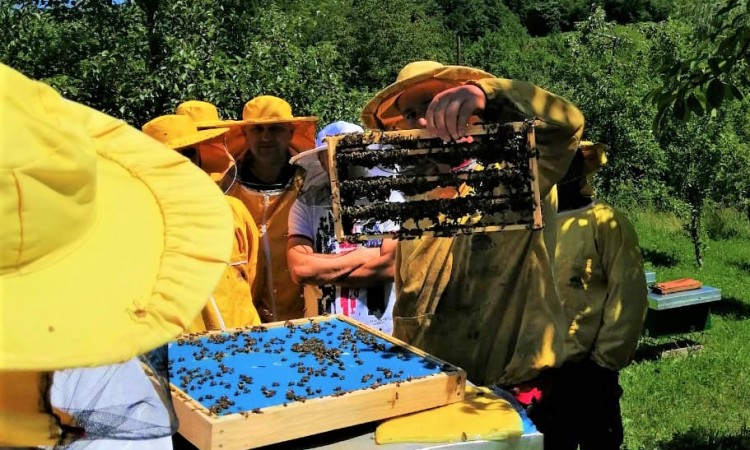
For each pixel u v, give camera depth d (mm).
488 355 2607
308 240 3250
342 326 2451
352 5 46844
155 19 7324
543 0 74312
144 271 1132
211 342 2238
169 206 1238
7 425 1124
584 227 3812
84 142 1055
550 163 2266
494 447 1793
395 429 1798
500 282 2566
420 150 2084
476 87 2072
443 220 2252
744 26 3588
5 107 957
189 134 3920
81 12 7508
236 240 3391
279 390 1813
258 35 8219
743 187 13141
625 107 12172
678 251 15523
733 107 12562
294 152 4168
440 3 68312
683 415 6574
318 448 1732
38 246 1020
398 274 2822
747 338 9445
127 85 6922
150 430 1301
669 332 8414
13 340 964
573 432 3570
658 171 12656
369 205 2082
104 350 1013
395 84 2533
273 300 3729
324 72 8703
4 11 7180
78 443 1250
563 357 2512
